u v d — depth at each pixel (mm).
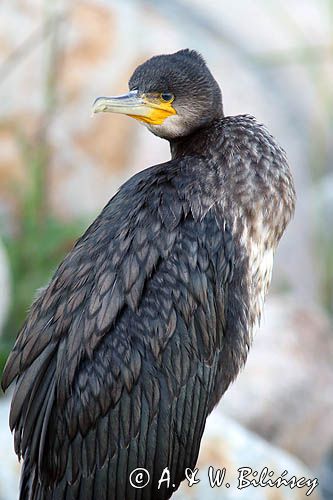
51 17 14484
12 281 13453
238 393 11844
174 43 14906
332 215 14859
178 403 7648
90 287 7688
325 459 12438
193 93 8469
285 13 16000
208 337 7703
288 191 8250
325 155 15789
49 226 13828
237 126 8281
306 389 12148
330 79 15859
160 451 7648
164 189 7910
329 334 12859
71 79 14492
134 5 15156
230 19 15742
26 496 7891
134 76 8625
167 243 7688
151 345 7543
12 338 13016
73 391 7539
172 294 7605
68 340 7605
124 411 7539
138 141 14453
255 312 8195
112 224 7914
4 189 14117
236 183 7984
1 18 14500
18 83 14367
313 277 14672
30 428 7691
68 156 14367
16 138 14242
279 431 11930
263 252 8156
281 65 15617
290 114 15391
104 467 7598
